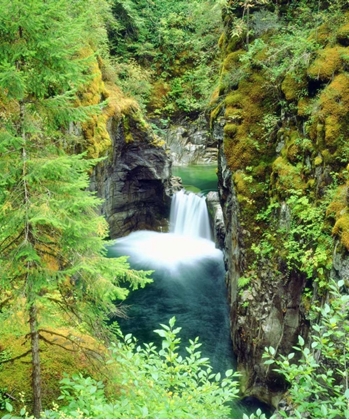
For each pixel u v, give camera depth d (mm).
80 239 5383
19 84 4488
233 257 10750
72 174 5527
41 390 6332
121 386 6137
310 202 8211
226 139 10281
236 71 10578
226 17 11648
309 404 3346
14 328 5711
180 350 11406
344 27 8500
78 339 7414
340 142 7715
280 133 9664
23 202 5027
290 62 9234
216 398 3881
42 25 4746
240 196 9781
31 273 5129
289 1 10531
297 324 8281
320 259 7184
